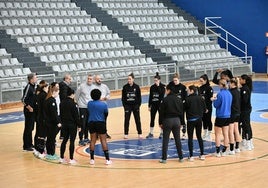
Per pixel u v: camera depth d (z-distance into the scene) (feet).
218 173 36.17
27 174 37.40
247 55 121.29
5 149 47.21
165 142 39.81
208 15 125.59
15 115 69.56
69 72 86.99
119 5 115.96
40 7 101.14
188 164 39.24
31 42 90.53
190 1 127.65
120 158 41.91
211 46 116.98
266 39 118.21
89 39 99.45
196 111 39.86
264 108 73.00
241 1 120.88
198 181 34.01
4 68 81.66
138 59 100.42
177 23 119.34
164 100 39.50
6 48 86.79
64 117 39.93
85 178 35.65
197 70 105.19
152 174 36.29
